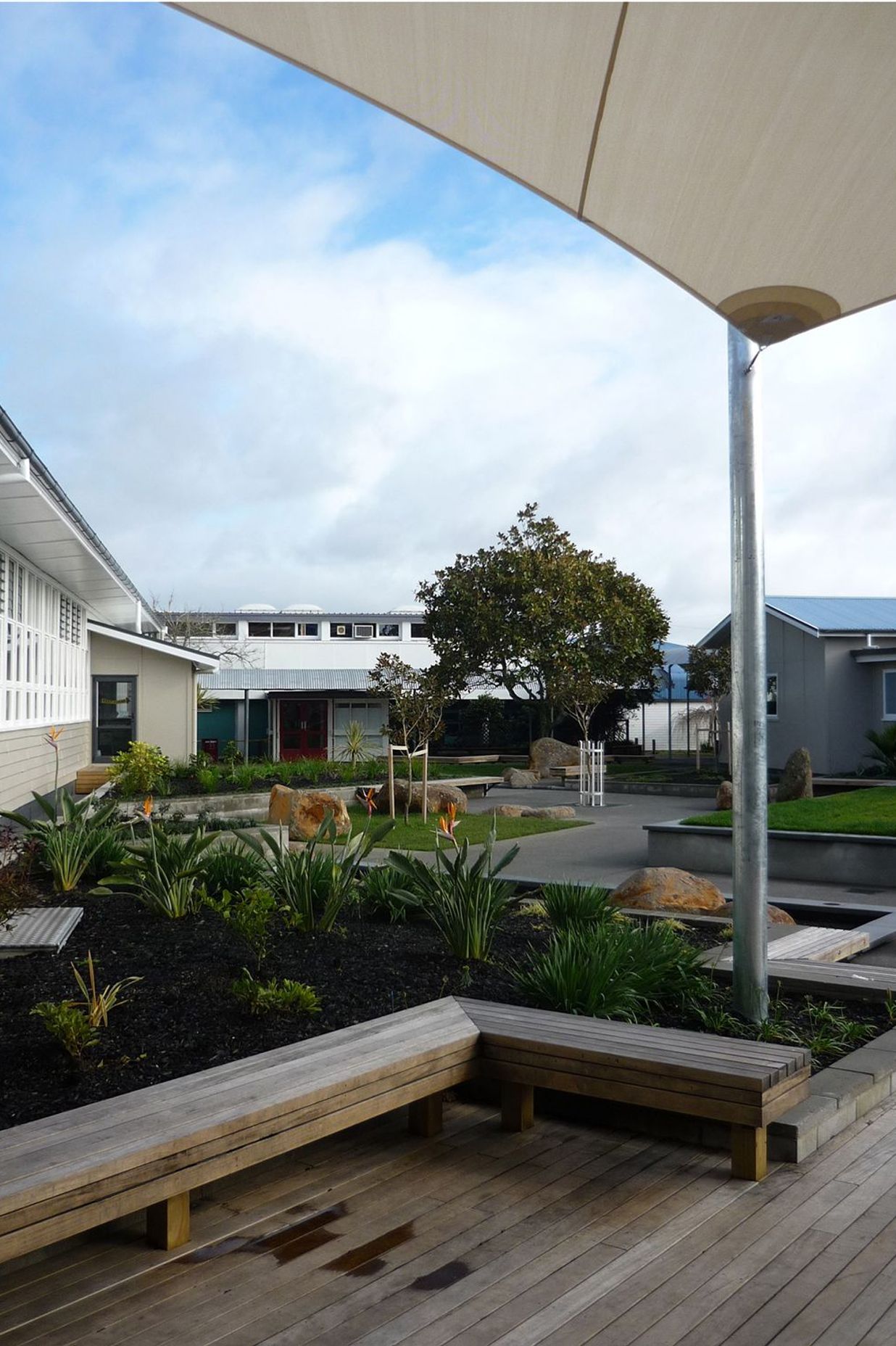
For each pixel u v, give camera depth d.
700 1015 4.61
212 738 37.03
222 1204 3.30
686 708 41.59
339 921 6.15
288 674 38.31
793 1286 2.78
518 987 4.80
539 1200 3.32
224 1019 4.18
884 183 3.26
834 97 2.93
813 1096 3.89
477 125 3.14
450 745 37.66
